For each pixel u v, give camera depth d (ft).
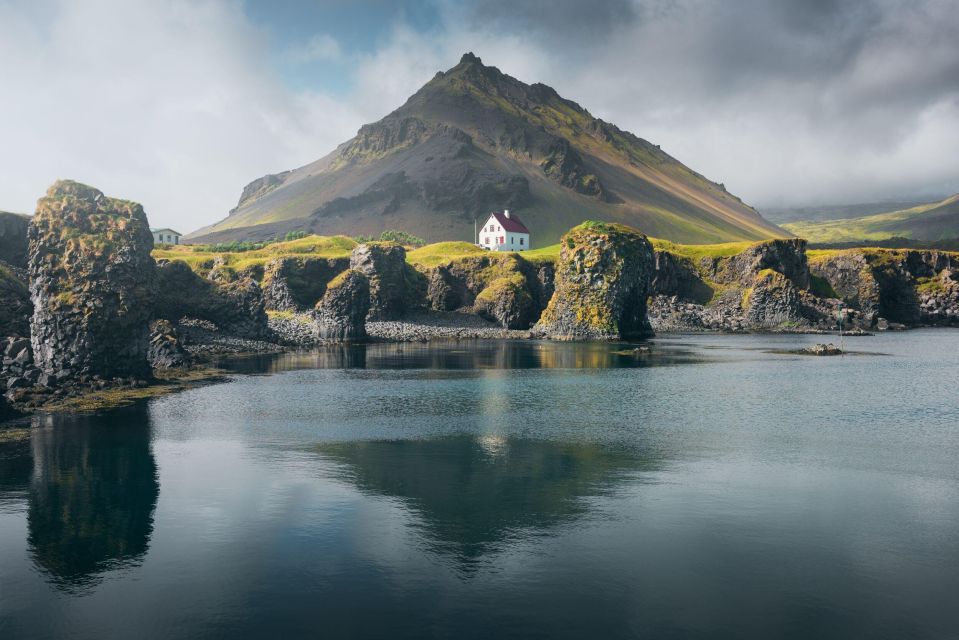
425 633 78.33
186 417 209.26
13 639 77.41
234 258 621.31
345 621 81.10
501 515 117.91
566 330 575.79
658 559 98.89
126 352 276.82
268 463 153.17
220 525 112.68
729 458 160.04
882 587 90.27
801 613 83.25
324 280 621.31
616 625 80.12
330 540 106.01
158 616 82.43
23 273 333.21
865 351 478.18
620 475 144.05
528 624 80.33
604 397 258.37
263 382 296.51
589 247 580.71
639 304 602.85
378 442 176.45
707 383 301.63
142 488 133.08
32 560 98.78
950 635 78.43
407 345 507.71
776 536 108.06
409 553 101.09
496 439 180.86
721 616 82.43
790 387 288.92
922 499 127.65
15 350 265.34
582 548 102.94
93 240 274.77
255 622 80.94
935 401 250.98
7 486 134.51
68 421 201.57
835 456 162.20
